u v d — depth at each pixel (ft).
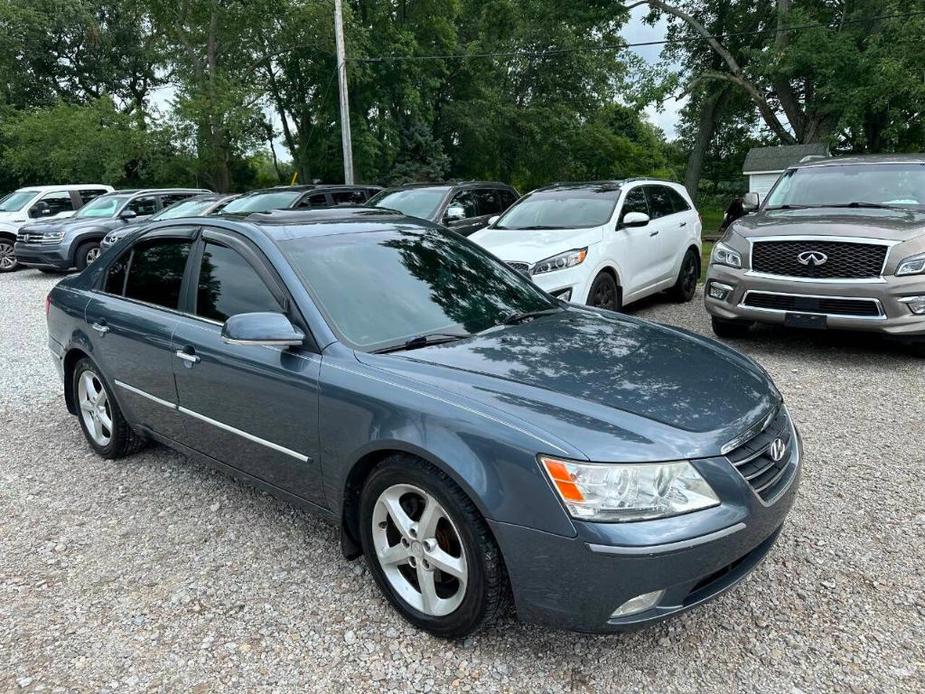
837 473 12.94
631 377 8.83
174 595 9.73
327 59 96.89
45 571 10.46
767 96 93.91
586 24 92.94
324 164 100.17
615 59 106.11
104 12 122.72
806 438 14.69
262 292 10.57
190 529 11.62
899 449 13.94
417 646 8.53
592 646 8.45
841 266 19.60
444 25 103.55
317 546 10.98
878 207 22.07
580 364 9.16
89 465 14.46
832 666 7.99
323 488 9.66
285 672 8.13
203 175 99.71
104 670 8.24
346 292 10.40
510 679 7.93
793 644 8.39
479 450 7.69
